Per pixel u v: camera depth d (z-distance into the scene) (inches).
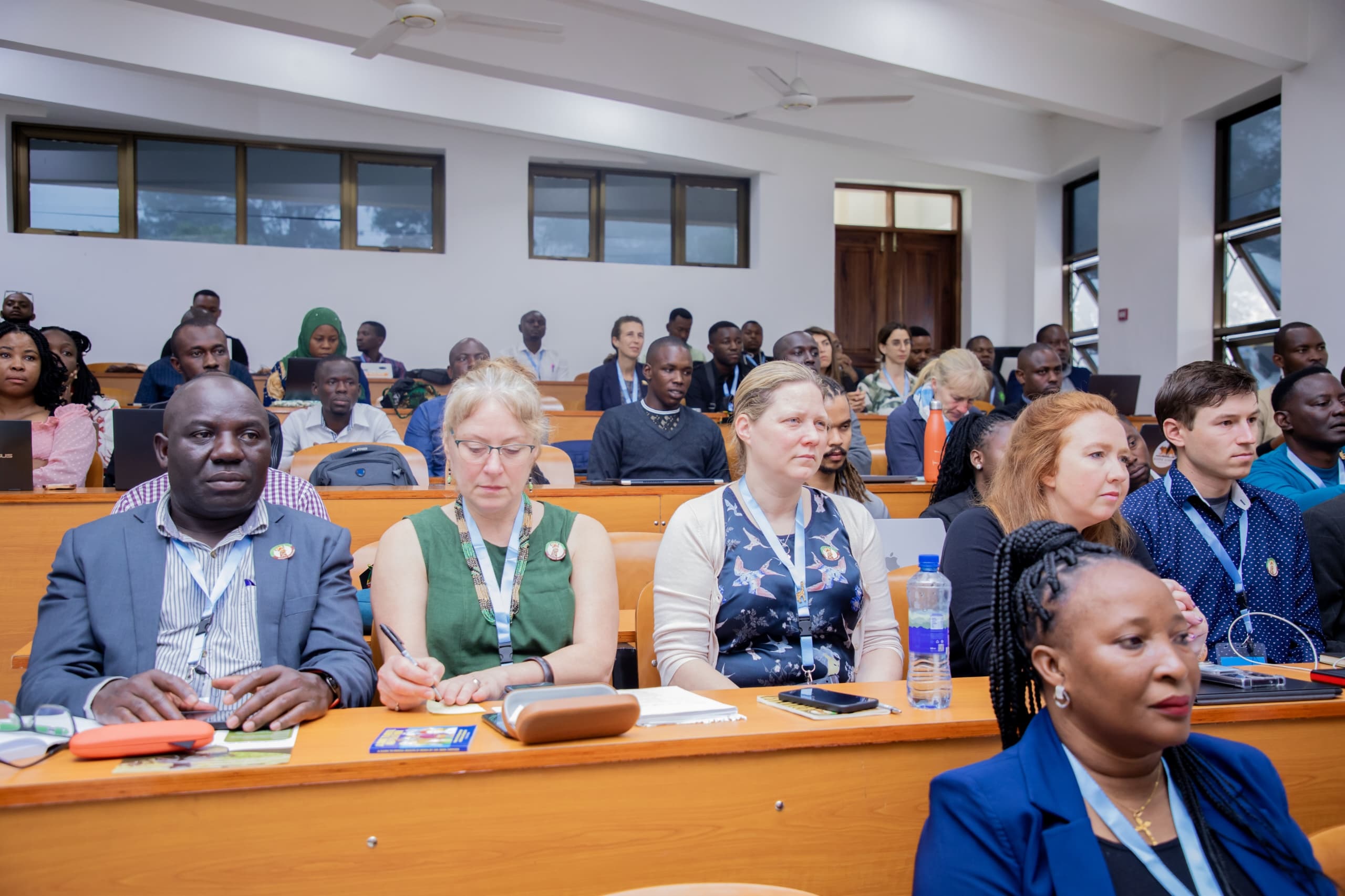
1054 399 82.5
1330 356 287.7
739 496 88.0
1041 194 430.0
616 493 144.9
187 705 59.6
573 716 54.2
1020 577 51.0
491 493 80.3
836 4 285.7
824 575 85.3
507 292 402.9
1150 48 347.3
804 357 231.1
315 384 203.0
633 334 280.5
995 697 53.6
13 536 121.6
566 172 414.6
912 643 65.4
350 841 51.1
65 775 48.6
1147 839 47.0
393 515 135.1
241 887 49.8
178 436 72.3
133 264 366.6
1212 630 95.7
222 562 74.2
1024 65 325.7
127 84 352.2
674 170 421.7
